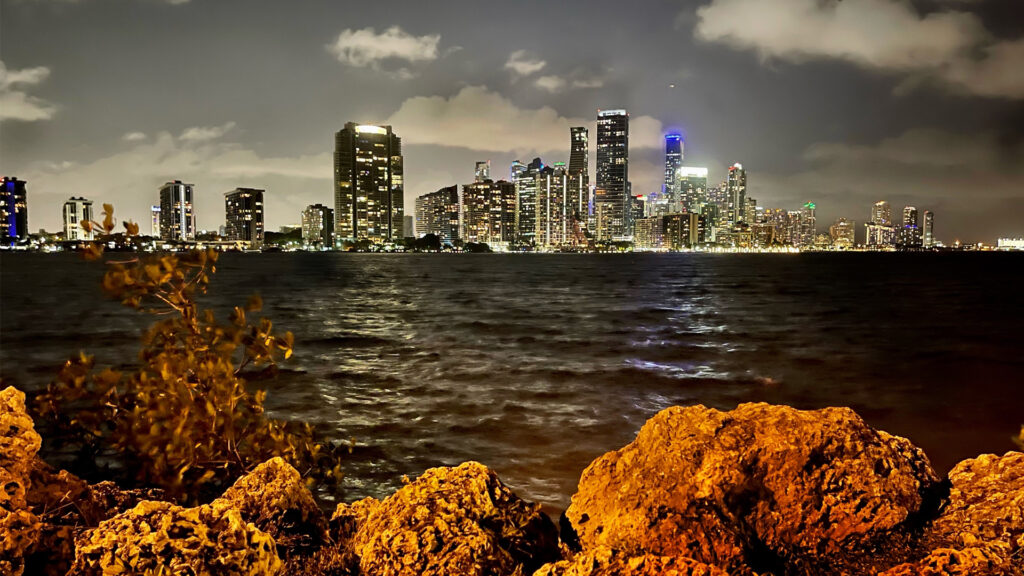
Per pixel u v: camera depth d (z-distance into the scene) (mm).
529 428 15578
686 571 3045
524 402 18781
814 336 36219
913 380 23000
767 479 3883
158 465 6766
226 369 7160
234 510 3281
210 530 3115
